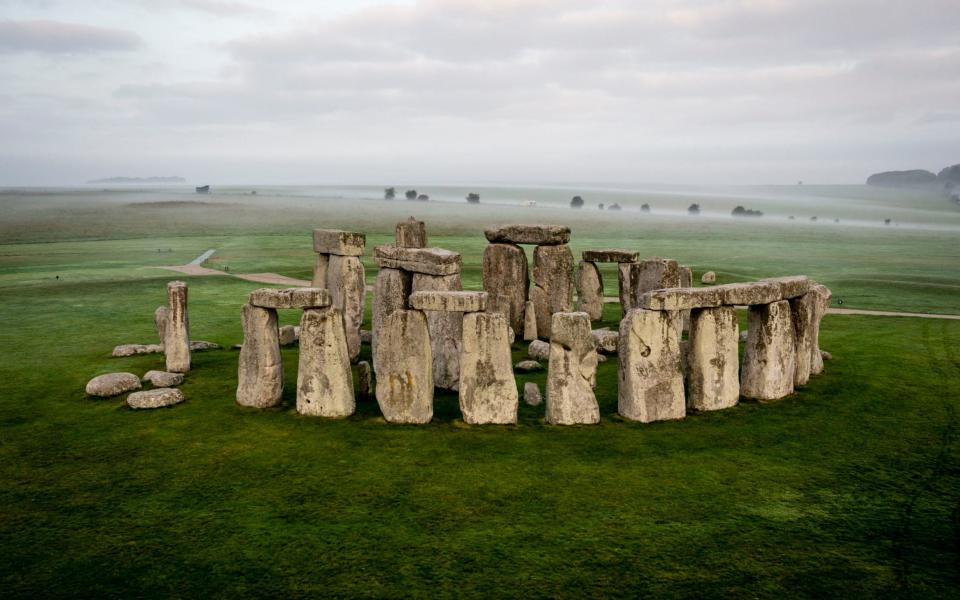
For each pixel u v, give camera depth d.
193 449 16.08
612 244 91.69
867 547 11.91
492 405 17.64
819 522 12.77
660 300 17.81
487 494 13.81
